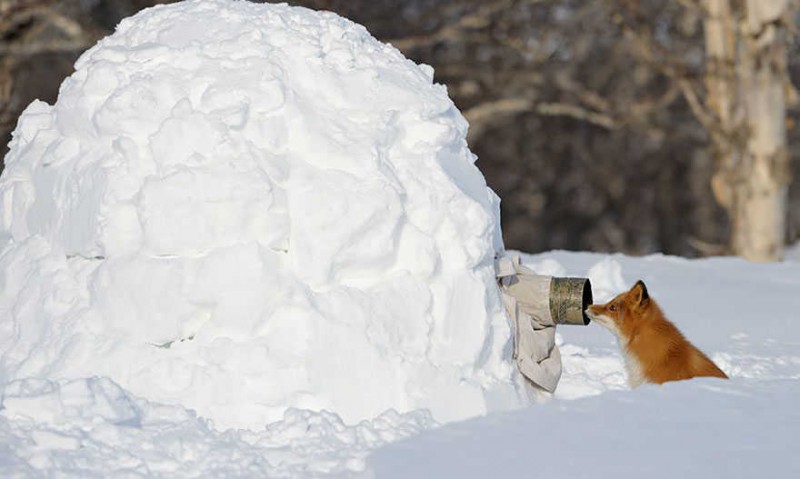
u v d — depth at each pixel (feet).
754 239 94.02
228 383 27.50
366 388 27.78
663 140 137.59
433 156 30.55
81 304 29.66
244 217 28.48
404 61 33.14
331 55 31.27
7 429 25.09
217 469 23.93
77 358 28.55
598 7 113.70
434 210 29.73
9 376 28.78
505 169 146.30
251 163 28.89
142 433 25.22
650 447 23.67
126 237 29.27
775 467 22.24
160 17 33.24
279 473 23.63
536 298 32.04
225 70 30.45
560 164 148.05
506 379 29.94
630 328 33.83
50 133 33.30
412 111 30.91
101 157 30.58
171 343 28.43
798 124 111.86
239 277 28.12
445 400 28.19
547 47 120.98
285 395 27.40
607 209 153.28
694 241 99.91
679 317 47.16
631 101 116.78
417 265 29.14
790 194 143.84
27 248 31.65
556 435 24.80
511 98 119.24
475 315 29.55
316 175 29.14
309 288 28.40
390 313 28.60
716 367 32.83
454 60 120.88
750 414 25.99
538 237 150.51
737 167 94.99
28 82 113.09
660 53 102.58
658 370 32.86
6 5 87.92
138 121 30.12
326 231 28.50
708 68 96.68
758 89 93.20
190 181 28.78
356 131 29.86
